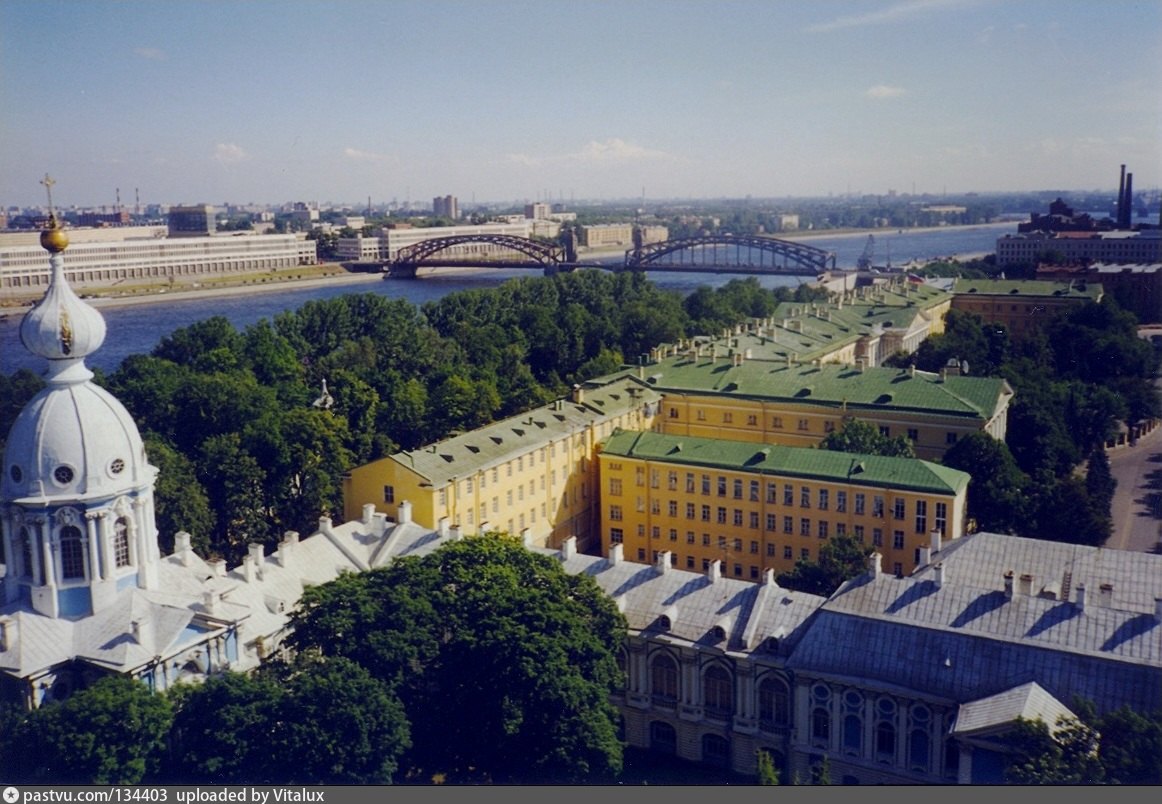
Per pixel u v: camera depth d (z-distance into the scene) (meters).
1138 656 90.75
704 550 176.25
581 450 189.62
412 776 94.44
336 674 87.06
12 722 82.12
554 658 93.69
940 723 95.06
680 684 110.69
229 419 188.88
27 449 91.81
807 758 102.88
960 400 195.12
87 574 93.75
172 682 94.06
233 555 163.88
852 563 132.38
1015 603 99.06
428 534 130.62
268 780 82.75
